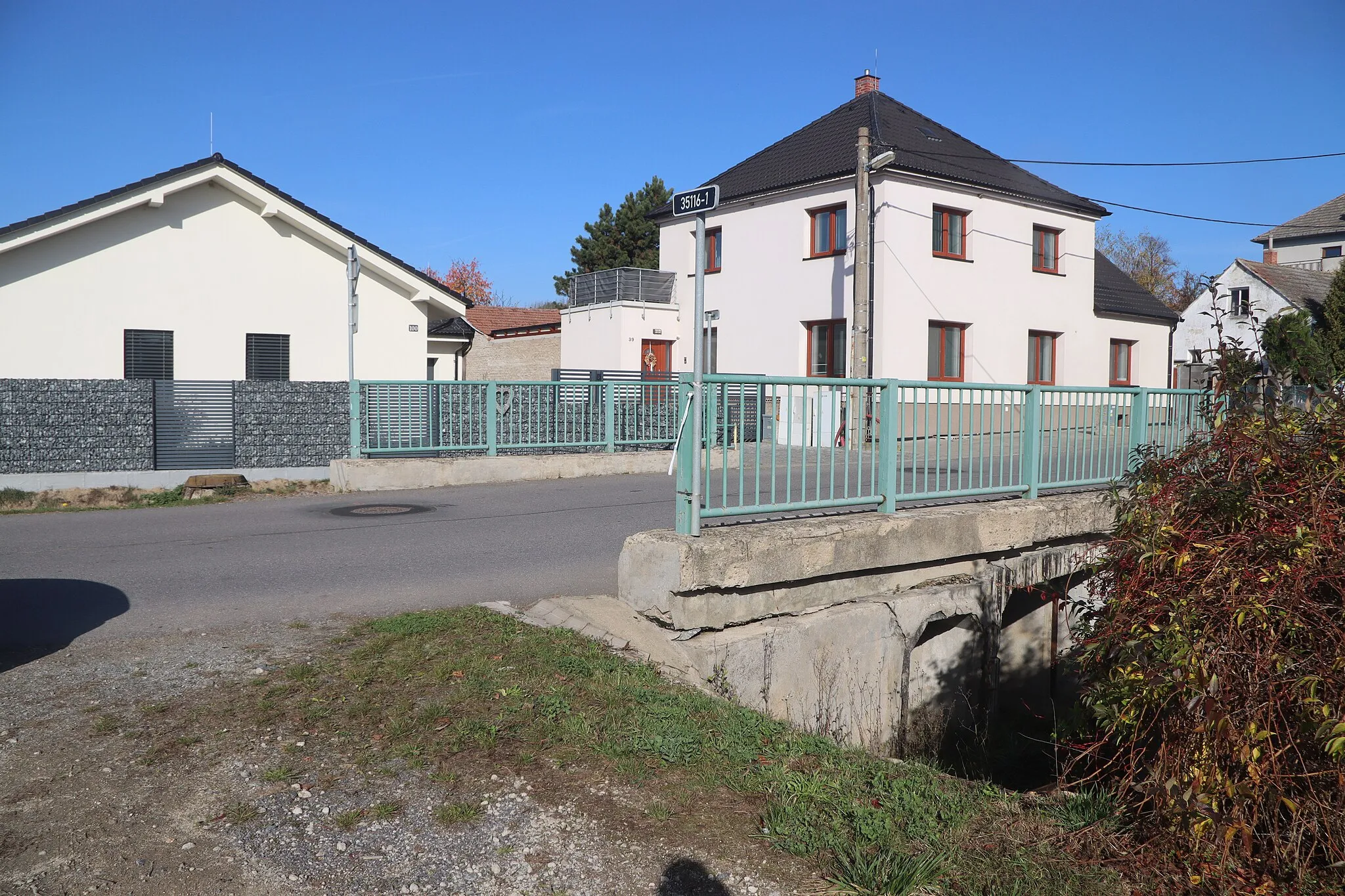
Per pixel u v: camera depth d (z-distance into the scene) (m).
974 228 24.28
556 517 10.94
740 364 26.38
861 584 7.07
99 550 8.83
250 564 8.20
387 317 20.19
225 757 4.16
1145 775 4.17
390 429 13.68
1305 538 3.92
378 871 3.37
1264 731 3.62
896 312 22.69
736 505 6.36
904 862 3.46
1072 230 26.91
